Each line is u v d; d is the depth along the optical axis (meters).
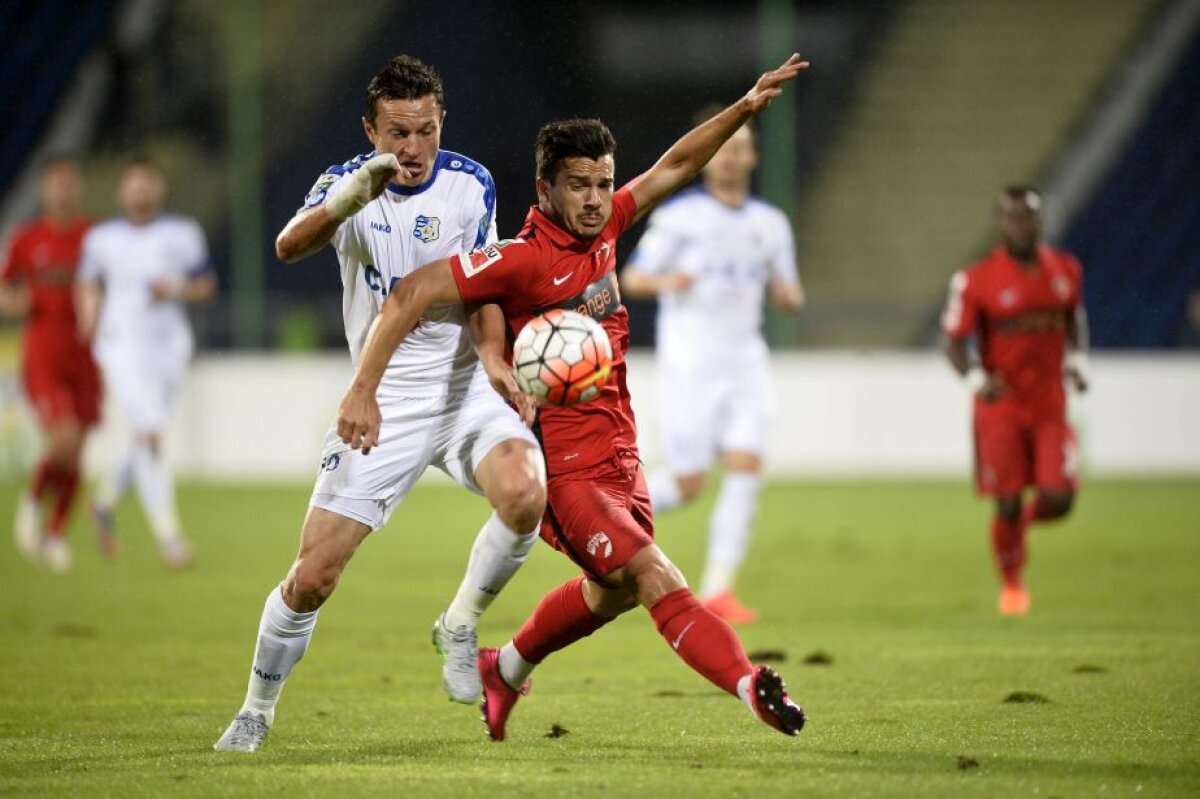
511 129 86.75
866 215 95.81
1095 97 99.38
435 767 18.33
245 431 74.69
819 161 98.12
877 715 22.02
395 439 19.83
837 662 27.73
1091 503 63.25
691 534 57.47
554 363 18.41
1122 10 102.56
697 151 19.98
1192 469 74.88
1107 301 88.19
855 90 100.56
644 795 16.45
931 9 103.44
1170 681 24.83
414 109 19.02
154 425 46.28
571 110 87.38
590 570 18.98
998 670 26.44
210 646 30.67
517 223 71.69
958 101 100.19
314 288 84.94
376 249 20.03
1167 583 40.16
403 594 39.44
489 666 20.30
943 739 19.95
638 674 26.83
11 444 74.25
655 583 18.41
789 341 77.62
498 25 87.38
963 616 34.62
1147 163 95.75
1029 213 35.62
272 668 19.58
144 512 63.69
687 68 90.38
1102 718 21.45
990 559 46.88
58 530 46.56
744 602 37.84
